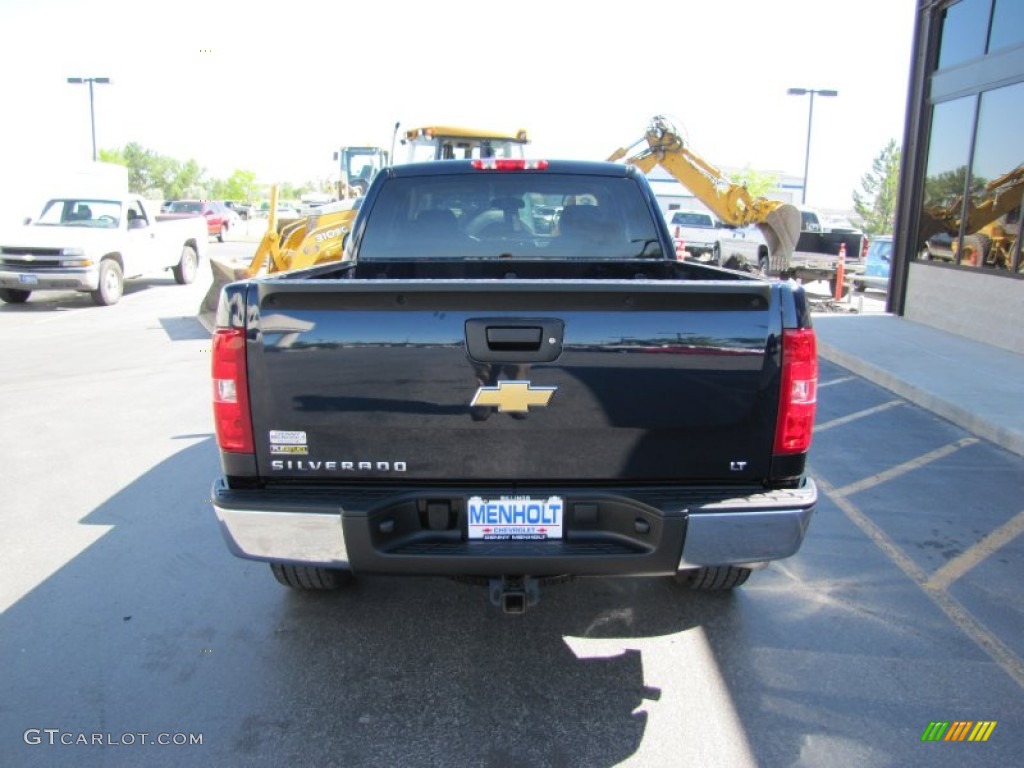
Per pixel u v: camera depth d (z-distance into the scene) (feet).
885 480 19.01
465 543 9.57
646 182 15.61
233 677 10.88
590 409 9.30
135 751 9.36
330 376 9.31
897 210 43.65
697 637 11.93
